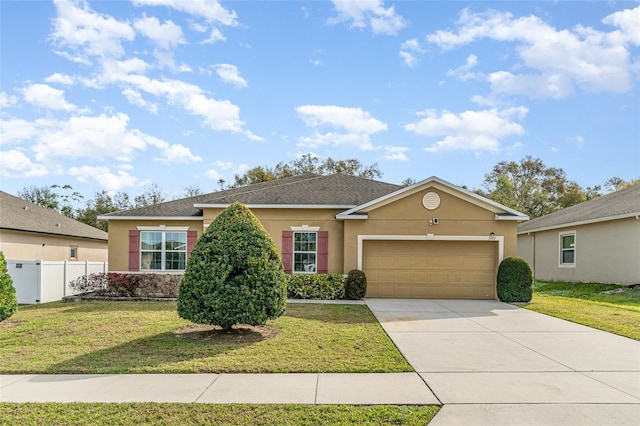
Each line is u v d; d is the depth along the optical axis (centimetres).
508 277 1399
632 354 728
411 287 1498
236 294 832
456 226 1476
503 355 718
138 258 1695
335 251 1595
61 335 858
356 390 540
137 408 479
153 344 780
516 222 1477
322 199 1652
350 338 830
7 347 766
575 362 676
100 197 4359
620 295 1476
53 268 1466
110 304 1312
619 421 446
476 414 464
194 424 439
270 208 1600
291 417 455
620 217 1598
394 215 1492
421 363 666
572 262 1989
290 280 1455
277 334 867
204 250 861
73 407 482
